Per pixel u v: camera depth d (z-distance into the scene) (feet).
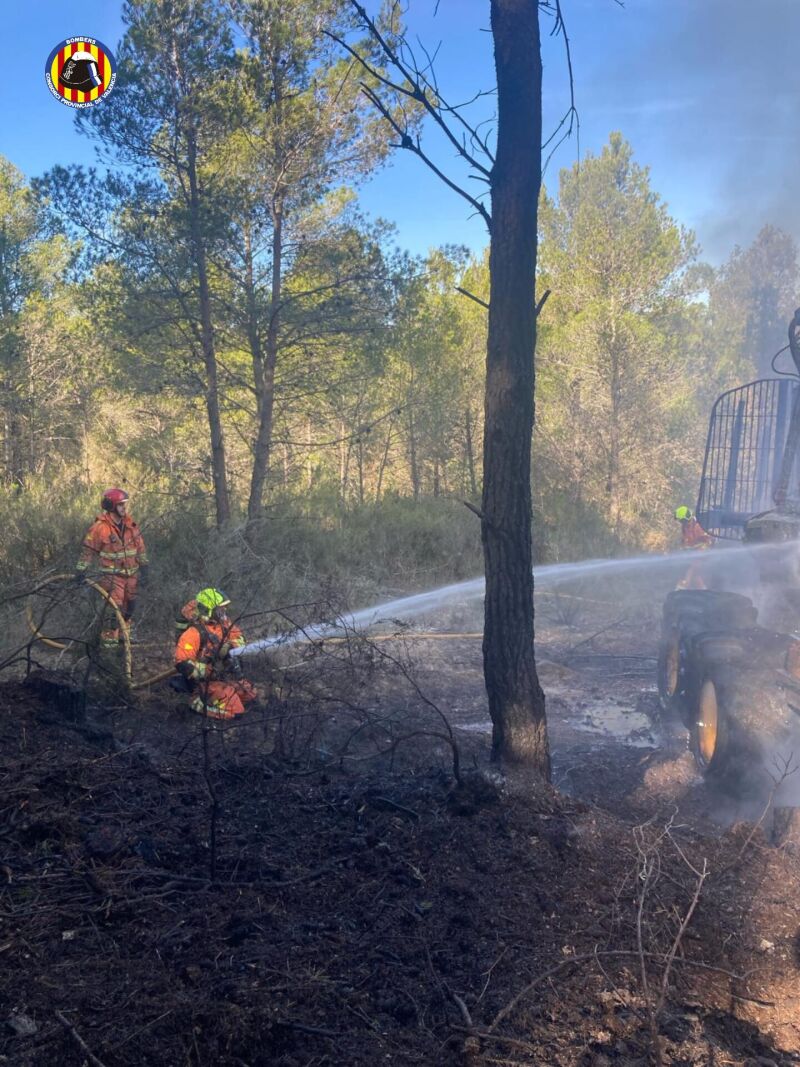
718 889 13.56
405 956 11.28
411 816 14.79
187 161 38.91
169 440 52.85
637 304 80.07
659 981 11.28
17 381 67.10
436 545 46.60
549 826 14.60
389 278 41.16
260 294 42.57
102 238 38.45
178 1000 9.95
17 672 23.30
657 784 19.88
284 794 15.69
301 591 32.53
